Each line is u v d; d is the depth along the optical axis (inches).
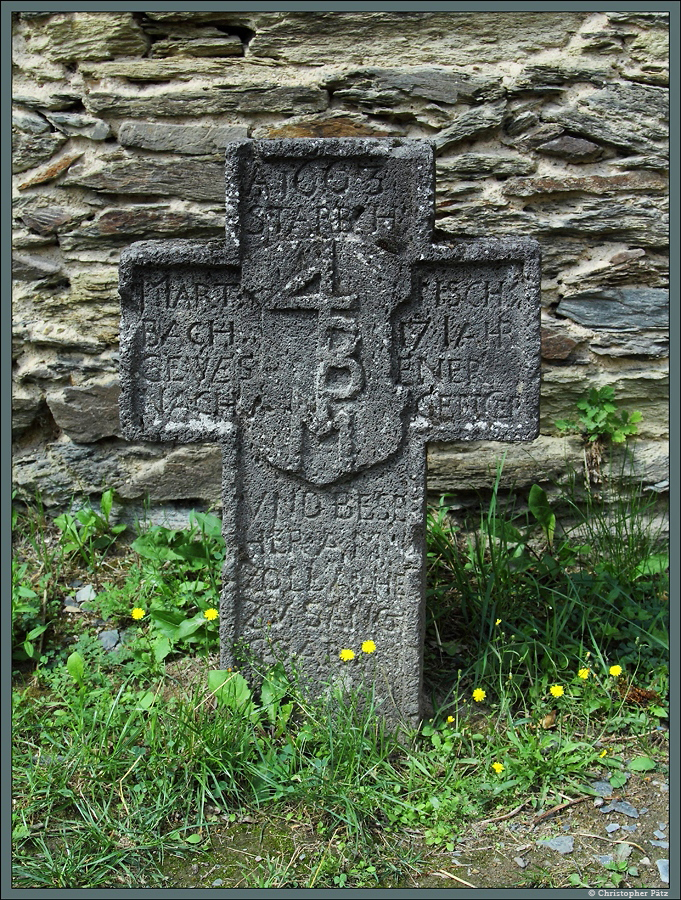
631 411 197.0
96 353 199.0
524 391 143.3
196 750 139.6
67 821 134.7
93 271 196.9
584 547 184.1
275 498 148.7
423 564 149.4
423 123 190.5
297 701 148.6
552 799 139.2
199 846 131.6
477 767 142.9
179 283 145.2
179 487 200.5
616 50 187.2
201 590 178.7
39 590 181.2
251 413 147.0
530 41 187.5
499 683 153.5
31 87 193.3
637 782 142.6
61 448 200.7
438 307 143.1
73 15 189.3
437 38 188.2
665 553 192.9
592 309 193.8
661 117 187.9
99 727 148.8
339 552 148.9
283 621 151.3
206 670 161.8
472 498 200.4
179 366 147.1
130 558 193.8
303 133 190.9
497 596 167.3
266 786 139.4
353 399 145.1
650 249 192.4
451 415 145.0
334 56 189.3
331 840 132.2
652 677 161.0
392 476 146.6
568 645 162.9
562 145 189.2
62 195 195.0
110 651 168.9
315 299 143.0
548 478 197.6
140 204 194.5
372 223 141.5
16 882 125.2
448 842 132.1
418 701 149.6
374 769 139.6
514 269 141.0
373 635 150.0
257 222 142.4
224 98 189.9
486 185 191.8
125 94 190.9
